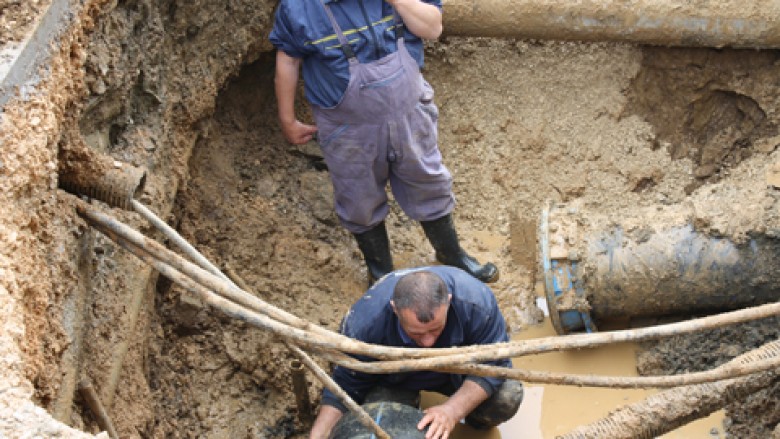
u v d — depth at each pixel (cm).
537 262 520
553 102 561
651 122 560
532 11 506
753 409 436
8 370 252
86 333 354
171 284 457
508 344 324
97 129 397
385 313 390
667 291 457
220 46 486
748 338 459
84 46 348
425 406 456
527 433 453
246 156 539
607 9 504
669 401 372
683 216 462
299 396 423
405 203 479
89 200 370
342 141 434
